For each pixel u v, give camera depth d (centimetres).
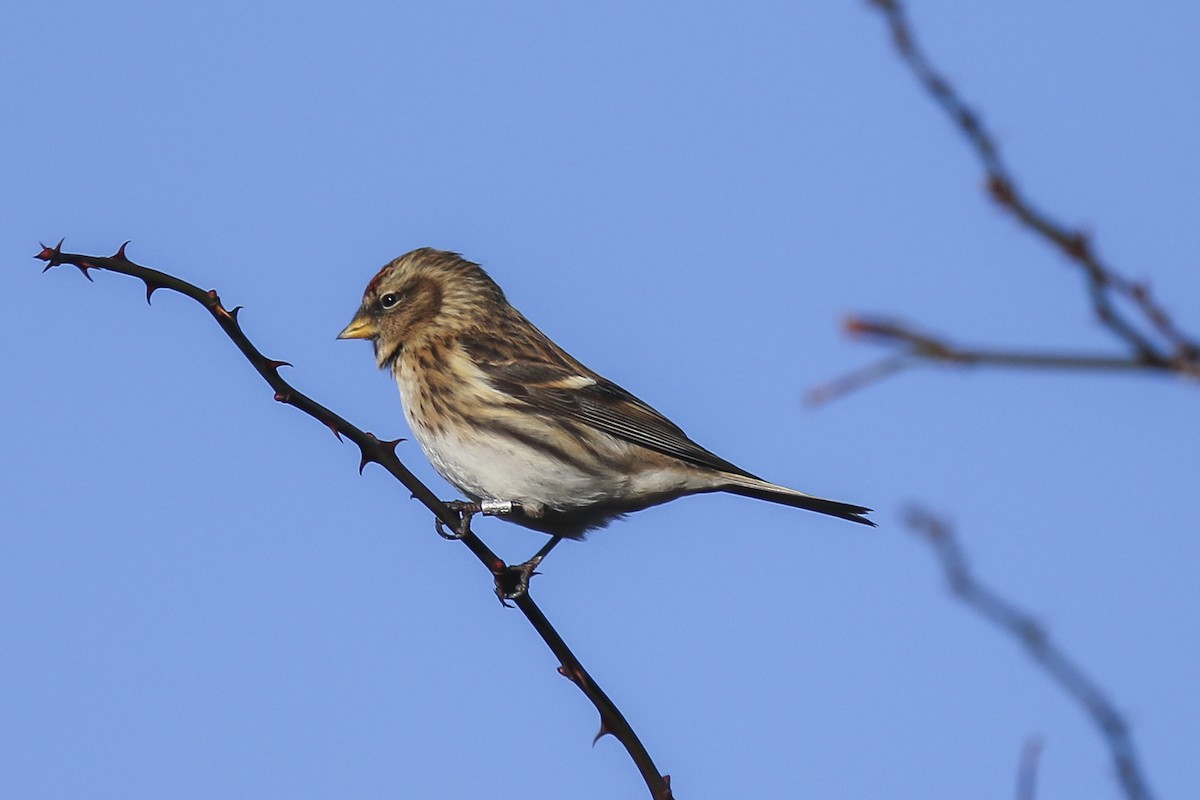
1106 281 374
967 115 399
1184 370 360
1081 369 369
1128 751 502
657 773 832
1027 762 525
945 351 373
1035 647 525
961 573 560
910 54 407
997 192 388
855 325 378
